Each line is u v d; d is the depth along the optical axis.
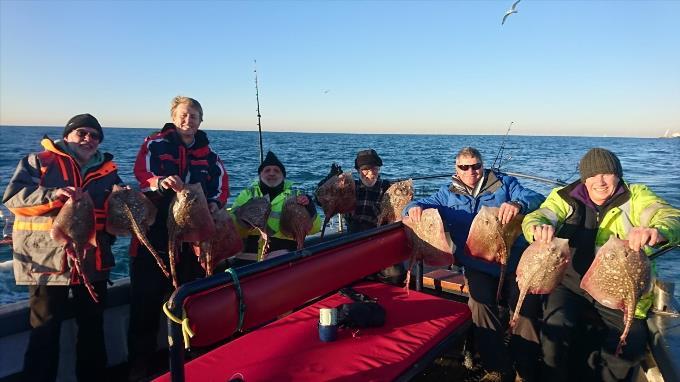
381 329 3.53
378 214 5.89
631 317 3.25
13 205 3.49
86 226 3.62
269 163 5.08
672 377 3.02
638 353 3.64
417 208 4.31
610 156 3.69
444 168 29.09
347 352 3.15
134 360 4.07
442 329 3.55
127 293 4.39
